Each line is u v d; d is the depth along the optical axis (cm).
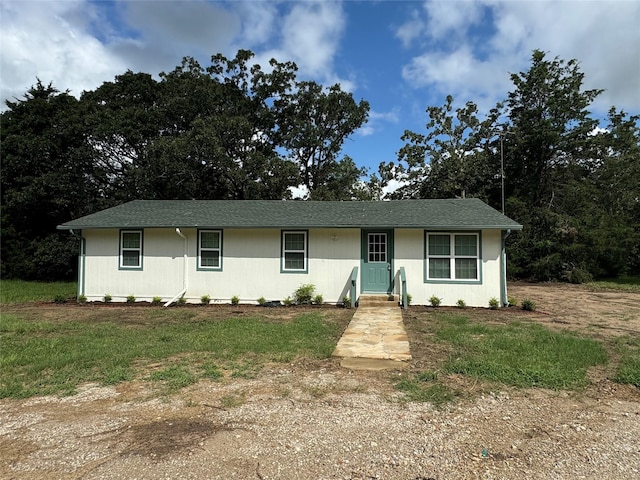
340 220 1217
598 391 461
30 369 536
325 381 491
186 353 624
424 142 2783
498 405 416
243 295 1259
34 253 2148
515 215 2319
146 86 2514
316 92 2788
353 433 349
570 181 2431
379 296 1173
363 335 737
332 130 2916
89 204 2212
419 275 1188
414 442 333
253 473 284
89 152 2164
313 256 1241
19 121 2288
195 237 1276
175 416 387
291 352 625
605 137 2498
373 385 477
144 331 800
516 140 2494
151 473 284
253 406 411
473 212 1228
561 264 2155
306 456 309
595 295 1515
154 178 2178
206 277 1270
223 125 2280
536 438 342
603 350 630
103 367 545
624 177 2358
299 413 393
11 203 2112
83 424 370
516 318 960
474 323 882
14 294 1550
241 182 2309
